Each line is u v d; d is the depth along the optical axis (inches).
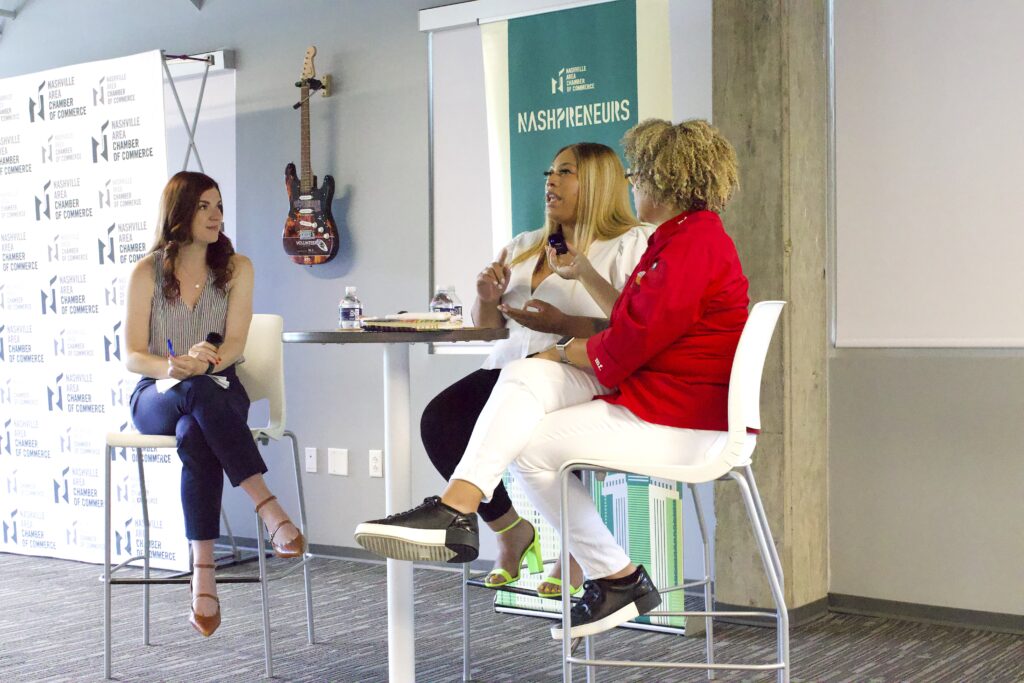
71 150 197.0
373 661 136.6
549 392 93.4
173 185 141.2
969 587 150.9
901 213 154.8
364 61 197.6
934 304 152.6
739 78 152.6
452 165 188.7
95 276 194.7
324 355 202.5
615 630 151.6
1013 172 146.2
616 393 93.3
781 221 150.3
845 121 158.9
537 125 162.6
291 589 178.2
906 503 155.3
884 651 139.0
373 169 197.3
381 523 88.9
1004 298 147.3
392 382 110.3
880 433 157.1
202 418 127.1
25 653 141.6
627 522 149.6
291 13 205.0
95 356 195.2
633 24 155.3
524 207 163.9
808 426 156.3
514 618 158.9
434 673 131.5
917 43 152.6
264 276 210.1
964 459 150.7
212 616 126.5
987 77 147.6
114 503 194.7
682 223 92.8
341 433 200.8
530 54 162.9
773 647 140.9
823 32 159.0
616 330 90.1
